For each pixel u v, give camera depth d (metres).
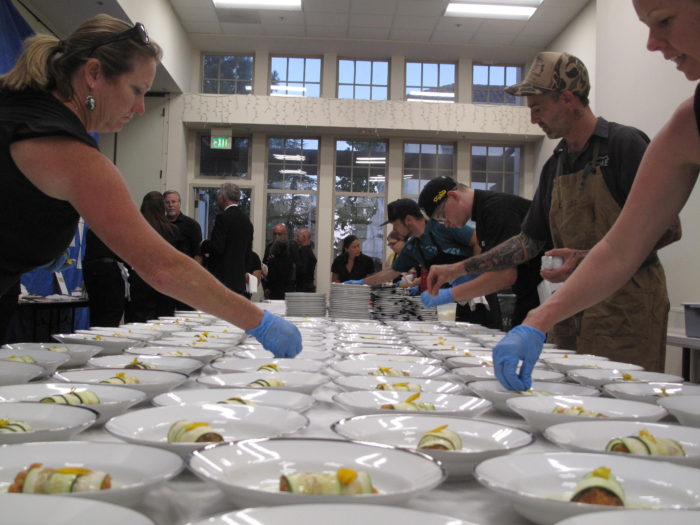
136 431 0.74
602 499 0.50
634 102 4.08
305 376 1.13
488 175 8.59
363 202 8.48
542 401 0.94
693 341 2.51
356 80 8.38
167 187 7.73
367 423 0.77
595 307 1.82
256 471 0.58
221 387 1.03
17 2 5.11
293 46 8.20
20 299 3.58
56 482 0.48
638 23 4.02
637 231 1.13
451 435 0.69
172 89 7.64
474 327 2.76
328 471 0.58
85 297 4.32
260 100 7.86
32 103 1.08
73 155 1.03
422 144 8.55
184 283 1.06
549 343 2.15
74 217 1.18
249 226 4.76
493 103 8.48
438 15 7.32
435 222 3.30
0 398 0.91
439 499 0.59
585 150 1.85
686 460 0.62
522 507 0.49
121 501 0.47
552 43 7.94
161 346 1.67
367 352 1.67
